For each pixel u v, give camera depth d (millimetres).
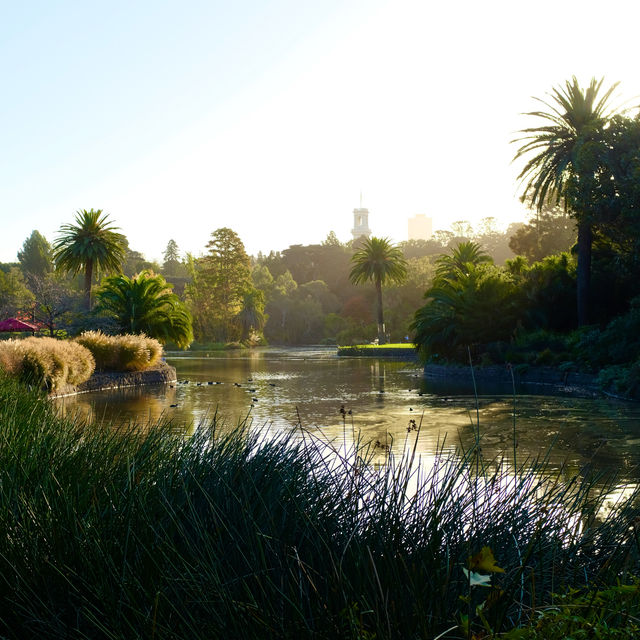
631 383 17812
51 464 3574
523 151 29828
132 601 2094
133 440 4891
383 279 67375
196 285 89125
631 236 25766
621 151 25234
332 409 15852
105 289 38094
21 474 3430
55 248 42781
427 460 8031
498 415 14273
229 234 88938
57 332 35375
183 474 3549
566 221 51438
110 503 2959
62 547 2508
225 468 3740
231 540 2604
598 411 14891
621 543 2562
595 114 28297
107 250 42688
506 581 2162
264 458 3975
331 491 3342
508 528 2664
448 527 2570
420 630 1800
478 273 31109
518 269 34531
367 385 24172
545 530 2607
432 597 1997
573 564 2424
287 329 101812
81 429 5484
